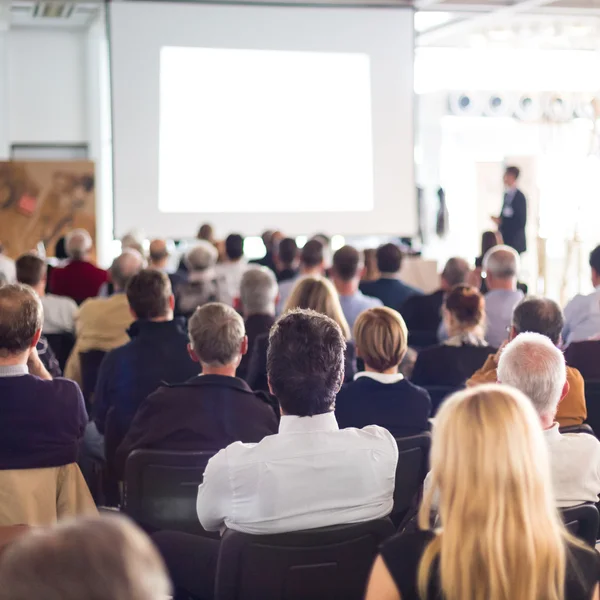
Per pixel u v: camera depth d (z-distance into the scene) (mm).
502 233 10461
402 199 10430
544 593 1381
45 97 13531
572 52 14242
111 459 3529
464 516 1383
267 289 4332
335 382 2109
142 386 3512
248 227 10141
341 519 2047
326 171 10242
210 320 2779
